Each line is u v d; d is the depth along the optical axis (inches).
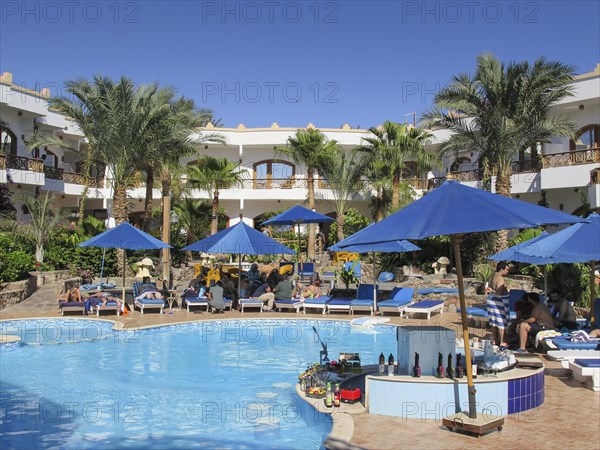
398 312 608.1
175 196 1183.6
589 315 456.8
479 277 733.3
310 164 1194.6
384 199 1209.4
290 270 853.2
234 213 1461.6
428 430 244.2
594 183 848.9
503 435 236.4
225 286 678.5
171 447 247.9
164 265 866.1
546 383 324.2
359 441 230.5
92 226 950.4
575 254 348.8
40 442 254.1
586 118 1017.5
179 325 546.0
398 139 1122.7
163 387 343.3
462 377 273.7
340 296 690.8
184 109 928.9
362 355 431.5
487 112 858.8
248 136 1411.2
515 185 1049.5
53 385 347.3
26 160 1035.9
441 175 1353.3
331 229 1305.4
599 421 253.8
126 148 845.8
